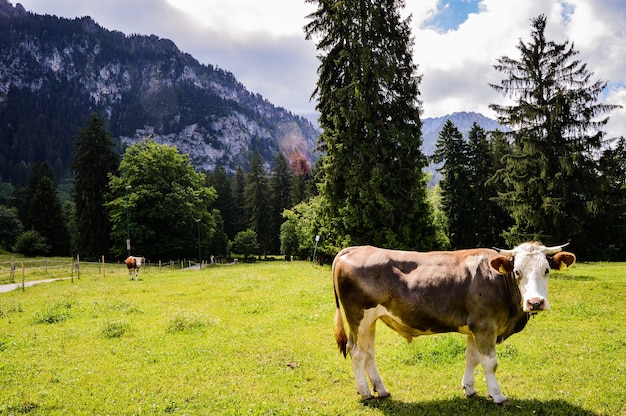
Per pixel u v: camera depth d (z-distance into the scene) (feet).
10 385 25.02
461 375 25.85
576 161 87.56
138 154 187.93
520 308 21.12
